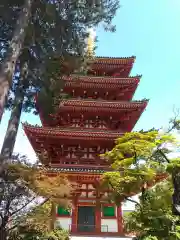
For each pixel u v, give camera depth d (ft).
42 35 54.75
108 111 77.46
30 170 40.96
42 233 42.29
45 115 66.23
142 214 41.70
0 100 37.91
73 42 56.03
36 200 40.19
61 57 55.83
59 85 56.95
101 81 81.92
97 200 61.11
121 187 45.03
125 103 75.20
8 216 36.04
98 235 56.08
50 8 49.90
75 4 52.95
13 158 41.81
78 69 60.34
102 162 68.90
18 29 45.96
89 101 74.33
